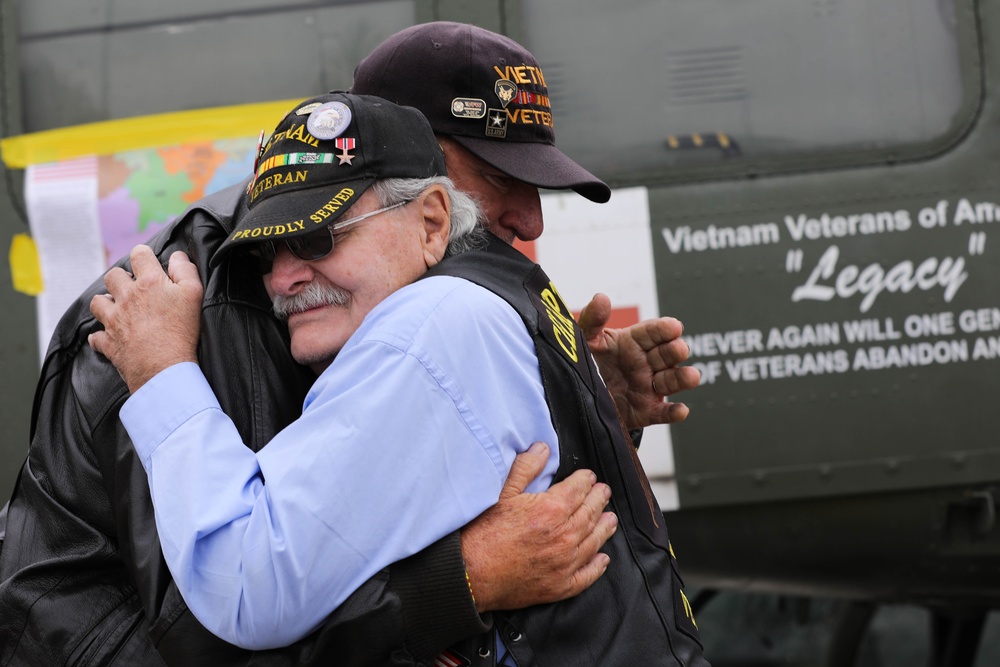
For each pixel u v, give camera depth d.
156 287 2.22
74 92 5.08
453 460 2.01
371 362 2.02
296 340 2.18
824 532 5.02
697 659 2.25
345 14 5.09
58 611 2.24
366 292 2.16
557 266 4.95
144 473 2.15
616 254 4.95
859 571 5.23
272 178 2.15
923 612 9.24
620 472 2.27
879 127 5.02
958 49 5.01
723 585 5.40
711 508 4.99
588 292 4.95
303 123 2.16
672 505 4.93
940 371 4.91
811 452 4.90
